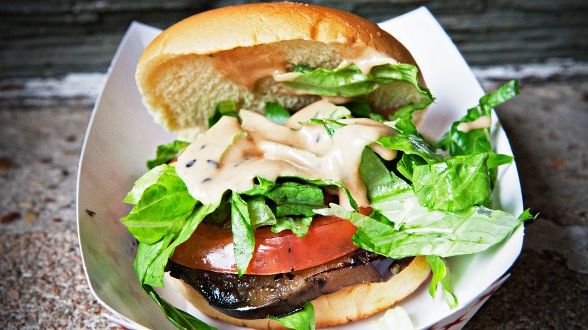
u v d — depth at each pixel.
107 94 0.32
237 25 0.26
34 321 0.29
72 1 0.45
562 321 0.28
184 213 0.25
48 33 0.47
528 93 0.46
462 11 0.47
